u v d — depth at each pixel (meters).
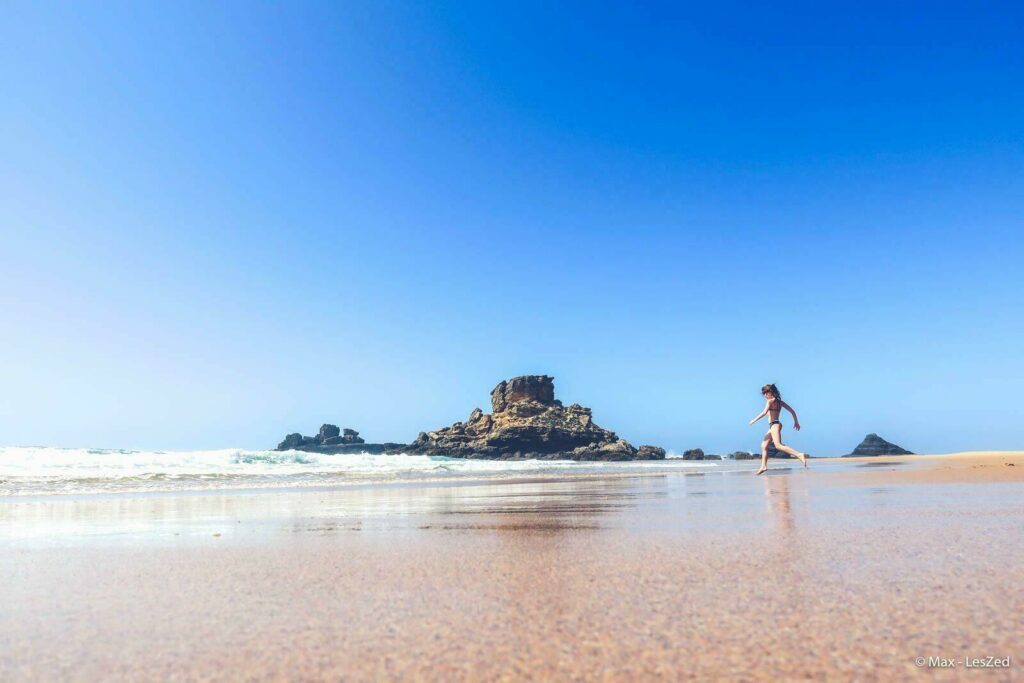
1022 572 3.37
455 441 92.69
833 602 2.83
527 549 4.50
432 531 5.68
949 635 2.37
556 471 25.38
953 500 7.25
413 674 2.12
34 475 18.30
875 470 15.95
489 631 2.55
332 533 5.70
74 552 4.84
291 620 2.78
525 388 99.69
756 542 4.46
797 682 1.97
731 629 2.49
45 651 2.44
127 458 30.05
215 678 2.13
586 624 2.60
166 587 3.51
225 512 8.00
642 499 8.66
